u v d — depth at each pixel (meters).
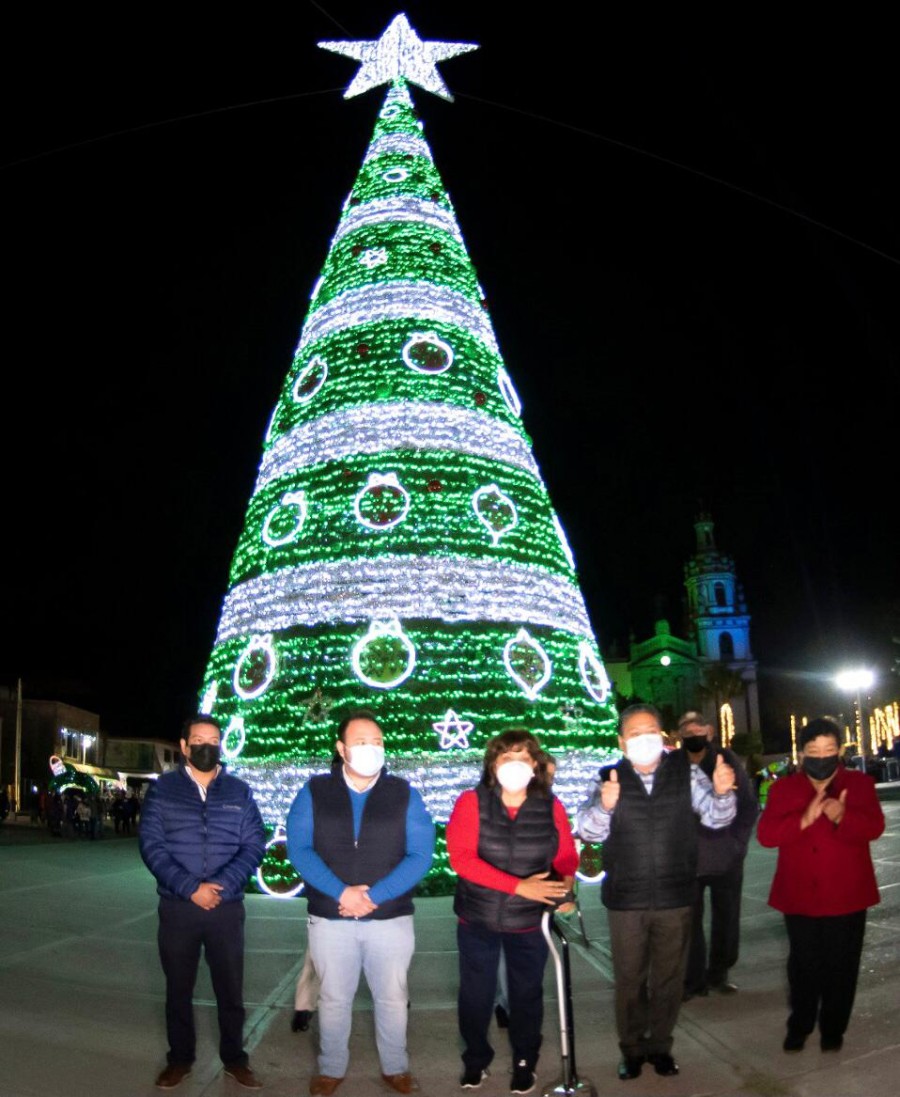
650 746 4.56
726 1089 4.52
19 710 37.28
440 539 11.62
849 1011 4.88
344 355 12.61
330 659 11.20
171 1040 4.63
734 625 76.31
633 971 4.65
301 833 4.57
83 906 9.27
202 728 4.82
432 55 15.22
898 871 9.91
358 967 4.55
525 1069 4.53
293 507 12.09
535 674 11.49
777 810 4.98
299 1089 4.64
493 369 13.09
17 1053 4.98
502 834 4.51
